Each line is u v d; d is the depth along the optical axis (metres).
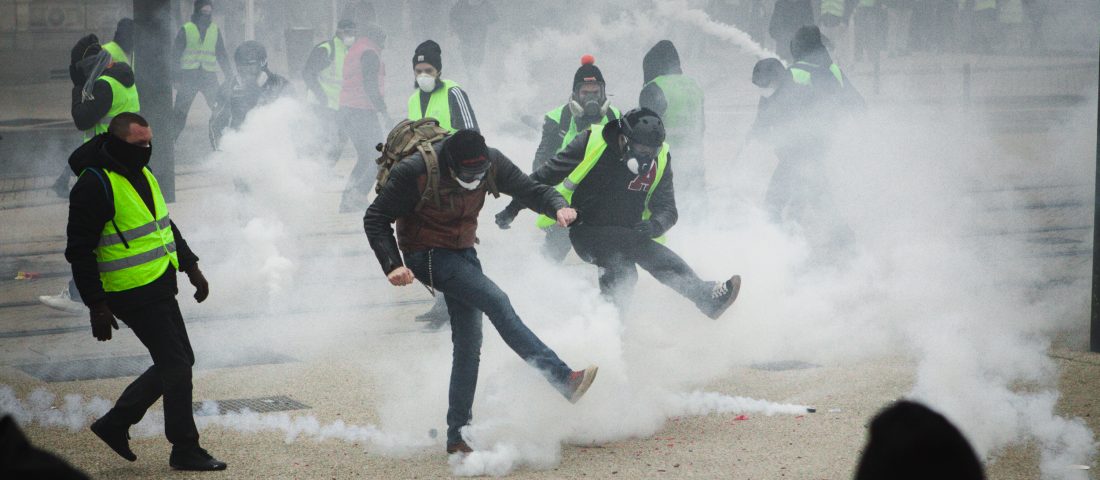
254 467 18.25
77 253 17.14
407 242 18.38
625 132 20.31
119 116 17.45
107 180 17.28
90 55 30.84
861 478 6.96
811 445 18.62
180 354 17.92
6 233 40.78
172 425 17.97
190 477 17.81
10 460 7.36
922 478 6.77
